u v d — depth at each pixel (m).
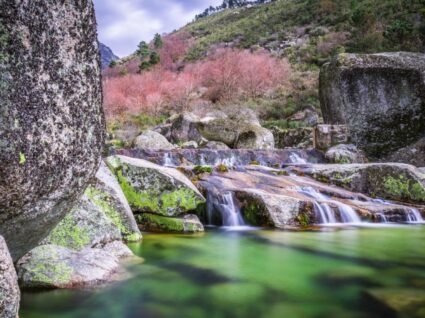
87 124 1.88
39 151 1.63
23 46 1.54
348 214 6.68
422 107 11.33
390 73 11.84
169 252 4.35
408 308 2.79
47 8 1.63
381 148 11.70
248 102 25.02
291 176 8.55
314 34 36.00
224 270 3.72
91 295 2.88
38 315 2.56
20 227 1.83
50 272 2.93
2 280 1.43
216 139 15.53
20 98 1.54
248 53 31.64
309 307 2.83
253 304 2.88
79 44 1.79
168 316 2.63
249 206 6.41
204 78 30.47
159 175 5.72
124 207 4.73
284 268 3.84
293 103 24.00
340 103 12.55
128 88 28.81
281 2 56.50
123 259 3.83
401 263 4.07
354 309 2.79
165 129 17.81
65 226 3.53
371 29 27.72
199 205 6.43
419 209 7.03
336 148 11.69
